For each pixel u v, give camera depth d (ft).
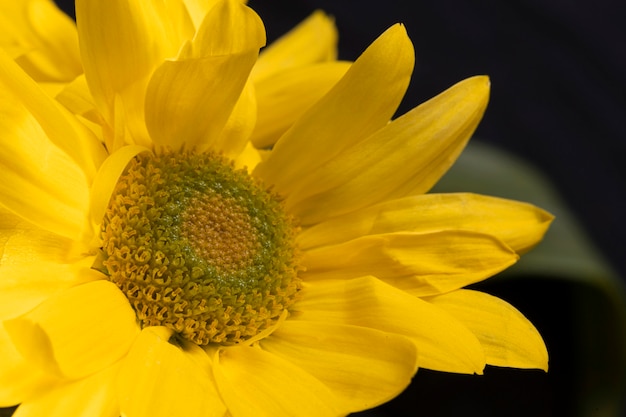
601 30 1.29
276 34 1.22
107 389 0.69
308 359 0.73
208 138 0.76
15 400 0.67
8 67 0.69
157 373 0.69
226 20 0.72
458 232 0.75
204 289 0.74
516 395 0.99
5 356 0.68
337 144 0.76
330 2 1.24
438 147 0.76
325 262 0.77
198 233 0.75
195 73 0.73
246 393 0.71
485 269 0.75
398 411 1.01
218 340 0.74
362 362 0.72
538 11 1.29
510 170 0.95
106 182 0.71
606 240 1.23
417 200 0.77
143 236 0.74
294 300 0.76
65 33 0.79
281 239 0.76
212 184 0.76
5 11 0.79
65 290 0.70
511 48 1.28
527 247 0.77
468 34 1.27
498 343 0.74
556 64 1.28
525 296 0.93
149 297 0.73
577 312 0.91
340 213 0.77
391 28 0.74
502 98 1.26
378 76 0.75
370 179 0.76
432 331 0.72
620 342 0.90
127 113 0.74
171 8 0.73
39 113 0.70
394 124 0.76
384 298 0.74
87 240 0.72
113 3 0.71
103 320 0.70
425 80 1.25
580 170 1.25
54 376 0.67
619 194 1.25
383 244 0.75
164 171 0.75
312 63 0.86
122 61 0.72
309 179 0.77
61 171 0.71
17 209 0.70
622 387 0.90
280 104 0.79
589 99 1.27
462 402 1.00
